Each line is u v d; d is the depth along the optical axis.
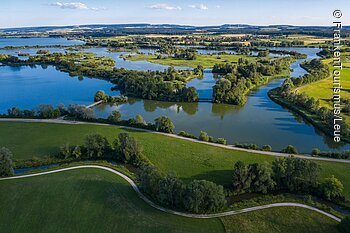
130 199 89.50
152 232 76.38
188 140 132.12
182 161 114.06
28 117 156.88
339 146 132.38
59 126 146.12
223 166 110.25
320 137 142.00
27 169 109.56
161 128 141.00
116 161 115.88
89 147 116.19
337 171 105.38
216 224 79.56
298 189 95.06
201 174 105.44
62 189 93.81
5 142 127.81
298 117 169.62
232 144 133.12
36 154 118.38
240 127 154.75
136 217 81.62
